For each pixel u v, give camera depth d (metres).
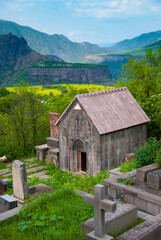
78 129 20.66
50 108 38.84
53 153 23.06
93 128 19.48
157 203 10.06
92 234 7.72
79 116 20.31
